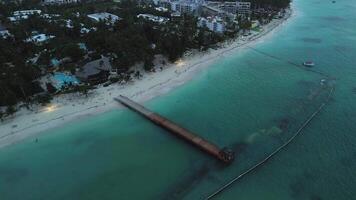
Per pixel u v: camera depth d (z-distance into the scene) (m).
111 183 80.19
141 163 86.62
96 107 111.44
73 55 140.75
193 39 168.75
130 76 132.00
